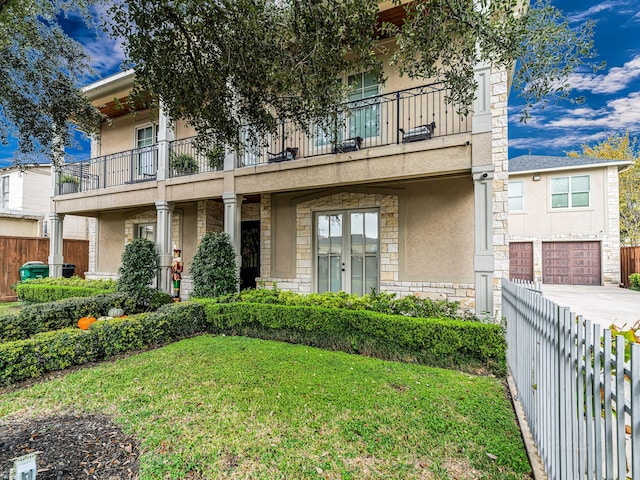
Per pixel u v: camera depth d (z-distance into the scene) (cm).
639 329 247
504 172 554
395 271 699
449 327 447
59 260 1064
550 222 1505
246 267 973
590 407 173
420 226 680
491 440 275
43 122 559
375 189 719
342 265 765
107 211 1135
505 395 363
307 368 432
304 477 231
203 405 330
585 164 1443
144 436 277
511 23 288
